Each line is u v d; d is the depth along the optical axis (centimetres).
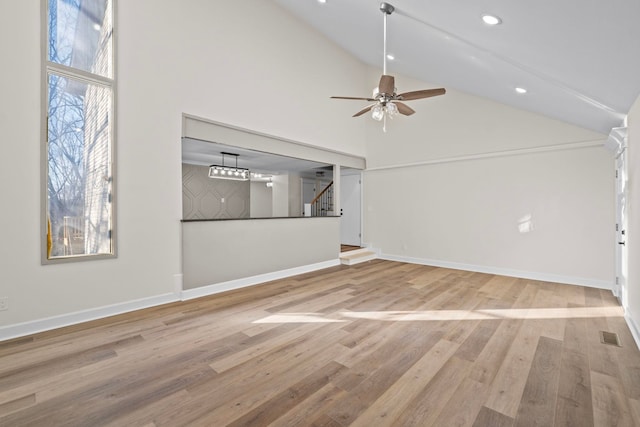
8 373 210
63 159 298
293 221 524
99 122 317
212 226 409
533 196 487
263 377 207
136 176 340
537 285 450
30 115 275
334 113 611
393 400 183
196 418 167
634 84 230
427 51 356
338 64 620
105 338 266
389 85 308
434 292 414
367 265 606
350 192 786
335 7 373
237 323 302
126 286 334
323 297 390
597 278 435
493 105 524
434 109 595
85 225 311
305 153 550
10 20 265
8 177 265
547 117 471
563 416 169
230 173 615
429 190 607
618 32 155
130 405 178
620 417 168
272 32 487
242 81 443
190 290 384
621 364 225
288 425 162
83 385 197
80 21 309
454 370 217
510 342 262
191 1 386
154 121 353
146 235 348
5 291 265
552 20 170
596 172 435
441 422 165
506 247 514
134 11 337
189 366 221
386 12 294
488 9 190
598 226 434
